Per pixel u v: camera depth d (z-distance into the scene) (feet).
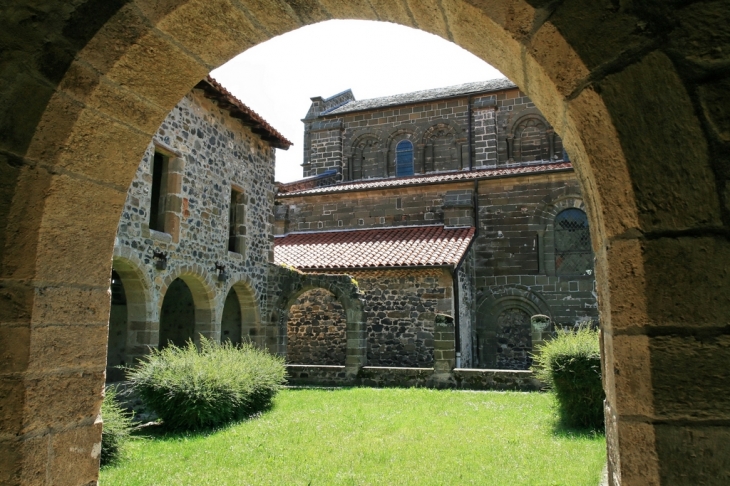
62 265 7.73
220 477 20.62
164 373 30.71
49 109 7.39
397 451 24.16
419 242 57.47
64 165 7.59
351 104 83.82
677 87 5.64
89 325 8.12
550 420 30.68
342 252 58.54
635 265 5.63
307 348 56.85
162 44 7.71
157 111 8.42
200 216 41.19
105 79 7.64
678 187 5.56
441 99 72.90
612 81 5.78
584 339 31.12
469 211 60.18
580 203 58.44
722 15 5.61
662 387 5.45
